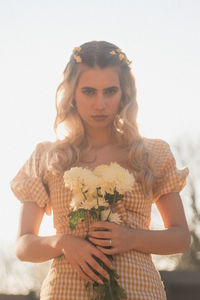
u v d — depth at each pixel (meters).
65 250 2.27
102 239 2.27
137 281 2.29
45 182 2.54
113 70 2.54
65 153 2.54
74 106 2.65
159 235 2.37
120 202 2.41
